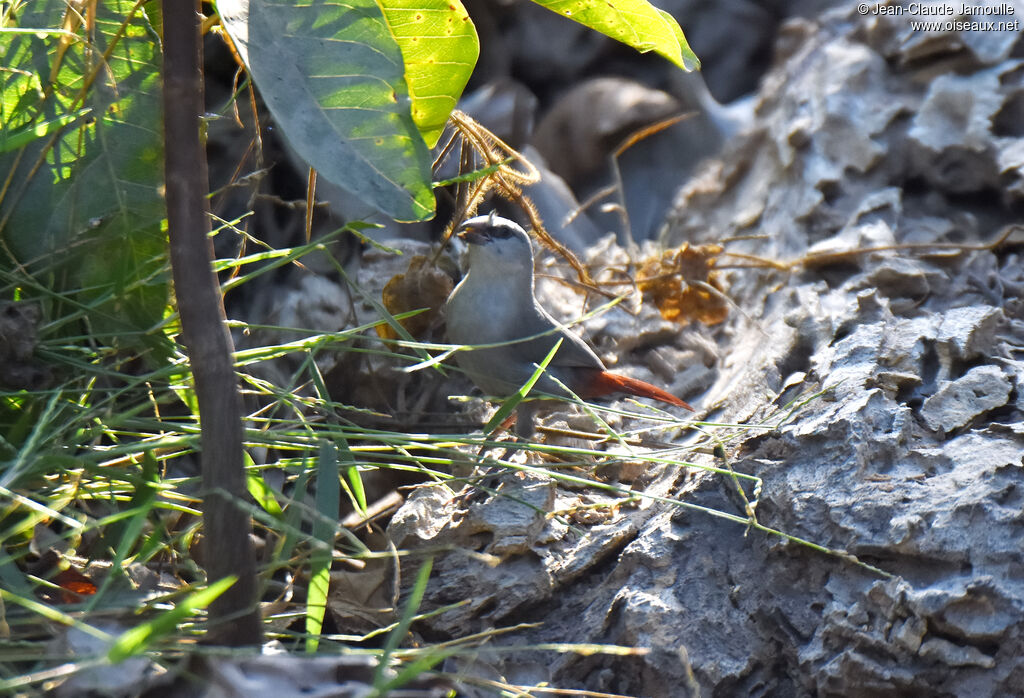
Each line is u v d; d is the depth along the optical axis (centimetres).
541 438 593
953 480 444
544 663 450
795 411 518
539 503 500
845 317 619
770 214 848
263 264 758
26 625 356
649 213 998
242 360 436
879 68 852
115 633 345
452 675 351
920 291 666
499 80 1020
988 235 741
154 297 427
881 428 482
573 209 921
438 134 419
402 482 611
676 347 715
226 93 829
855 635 413
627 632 439
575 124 1012
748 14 1143
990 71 791
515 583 472
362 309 671
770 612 445
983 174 764
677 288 730
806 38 977
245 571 321
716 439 509
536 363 585
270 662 315
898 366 536
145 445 374
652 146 1031
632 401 646
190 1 302
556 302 748
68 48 404
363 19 309
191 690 311
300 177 791
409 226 780
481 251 569
